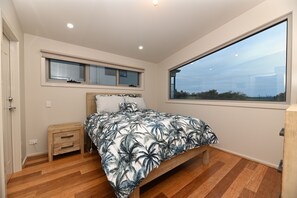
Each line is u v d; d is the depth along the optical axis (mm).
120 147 1276
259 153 2133
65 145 2277
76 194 1423
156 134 1448
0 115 1240
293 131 881
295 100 1800
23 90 2197
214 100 2832
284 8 1854
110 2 1846
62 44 2625
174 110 3668
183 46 3254
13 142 1826
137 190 1229
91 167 1972
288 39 1881
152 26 2424
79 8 1883
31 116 2344
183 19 2305
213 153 2480
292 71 1813
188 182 1645
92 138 2033
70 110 2713
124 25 2336
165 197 1400
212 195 1430
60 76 2682
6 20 1441
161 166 1466
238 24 2314
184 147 1641
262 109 2098
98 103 2754
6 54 1714
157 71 4156
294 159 881
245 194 1438
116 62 3326
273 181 1652
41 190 1481
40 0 1712
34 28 2193
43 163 2082
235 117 2428
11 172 1760
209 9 2127
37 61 2389
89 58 2883
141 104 3166
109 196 1397
